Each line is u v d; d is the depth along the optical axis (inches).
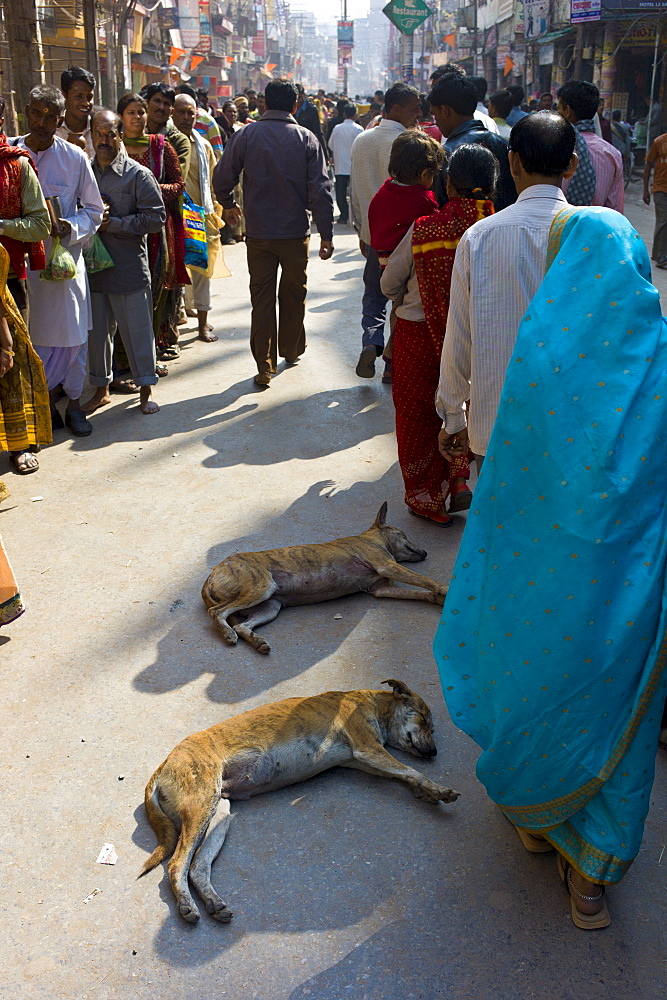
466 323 127.4
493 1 1552.7
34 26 446.9
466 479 191.5
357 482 209.6
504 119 297.1
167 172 270.8
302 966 91.4
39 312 222.2
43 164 212.5
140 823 110.8
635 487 83.0
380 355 276.1
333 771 121.0
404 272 173.3
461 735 126.9
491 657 90.7
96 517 193.2
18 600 148.3
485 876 102.0
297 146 252.8
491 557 90.4
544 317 87.7
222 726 114.7
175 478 212.4
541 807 91.2
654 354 85.1
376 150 253.4
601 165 190.2
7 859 105.4
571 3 867.4
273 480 210.8
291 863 104.2
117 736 125.9
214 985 89.6
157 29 1270.9
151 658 144.4
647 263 90.2
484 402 127.9
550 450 85.5
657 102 864.3
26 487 208.4
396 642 148.6
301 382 282.0
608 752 85.7
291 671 140.6
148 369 251.0
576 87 190.2
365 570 162.2
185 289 359.9
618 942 93.4
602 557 83.4
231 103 616.1
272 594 153.6
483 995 87.9
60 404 264.1
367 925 95.8
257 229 259.3
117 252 236.8
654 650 83.6
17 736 126.3
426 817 111.3
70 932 95.9
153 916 97.6
